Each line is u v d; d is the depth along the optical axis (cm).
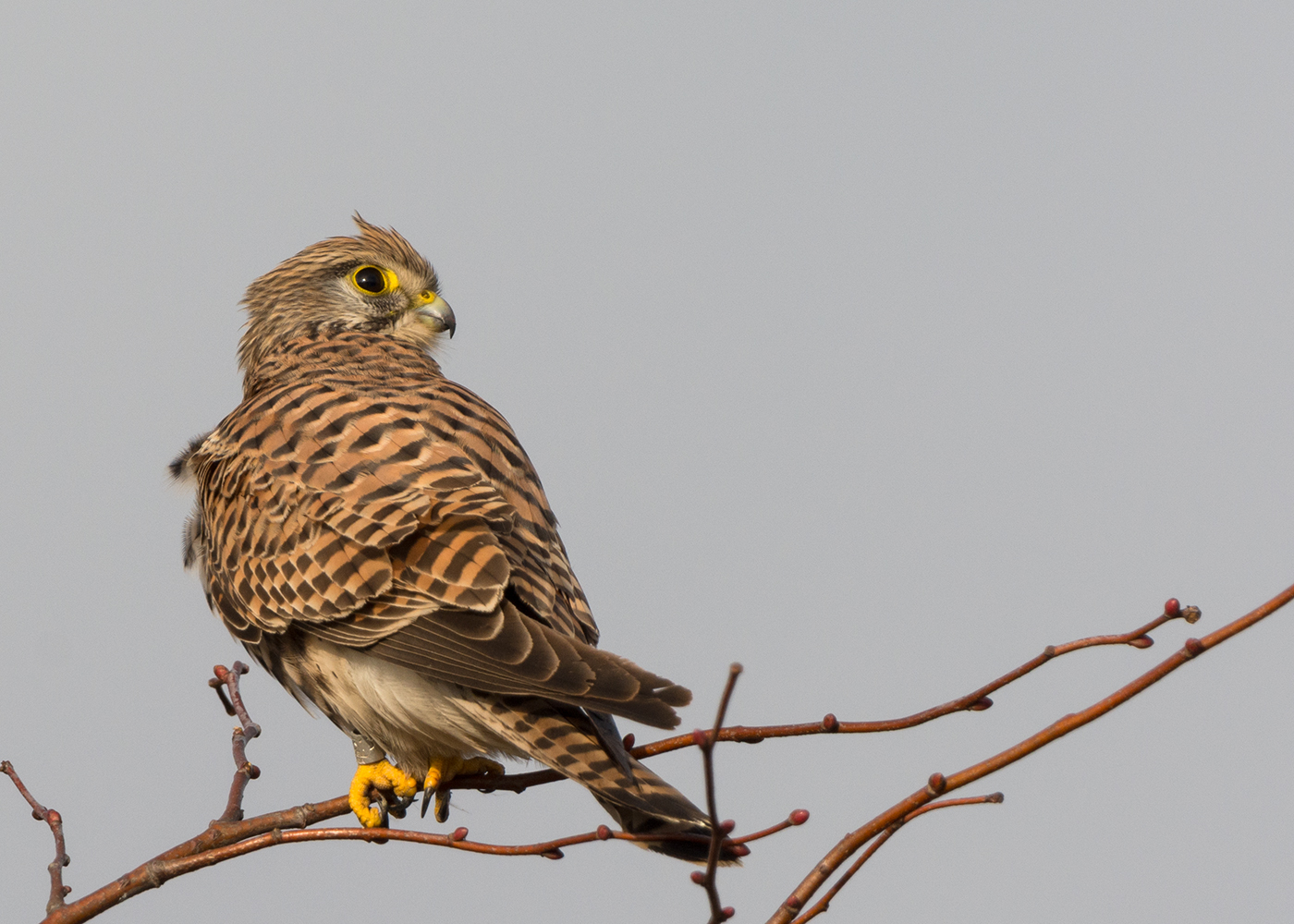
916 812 717
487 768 1022
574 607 955
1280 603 673
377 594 920
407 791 994
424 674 904
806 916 730
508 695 859
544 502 1030
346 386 1088
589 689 814
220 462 1066
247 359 1296
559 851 754
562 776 977
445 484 962
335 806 988
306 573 954
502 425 1061
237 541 1010
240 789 973
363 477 977
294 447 1019
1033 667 741
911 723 782
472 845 777
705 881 664
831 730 792
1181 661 678
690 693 802
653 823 831
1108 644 723
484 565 904
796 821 719
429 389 1079
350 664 952
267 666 1057
